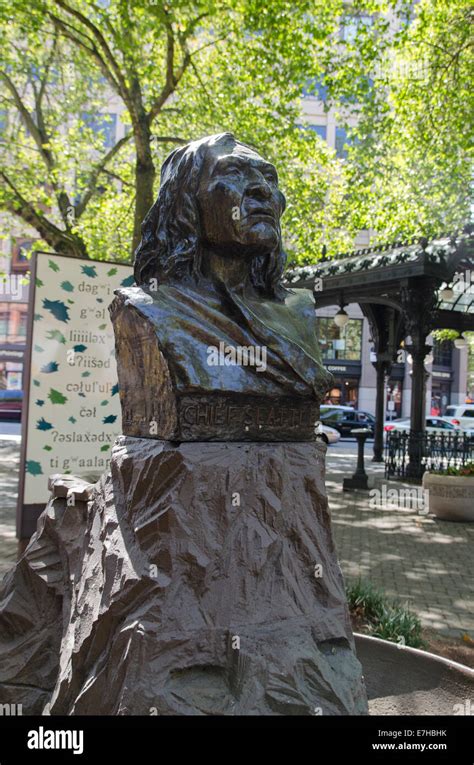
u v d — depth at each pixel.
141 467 2.37
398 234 12.69
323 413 25.83
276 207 2.57
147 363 2.48
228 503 2.28
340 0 11.91
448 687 3.03
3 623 3.13
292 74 11.30
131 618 2.11
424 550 7.32
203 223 2.57
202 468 2.27
